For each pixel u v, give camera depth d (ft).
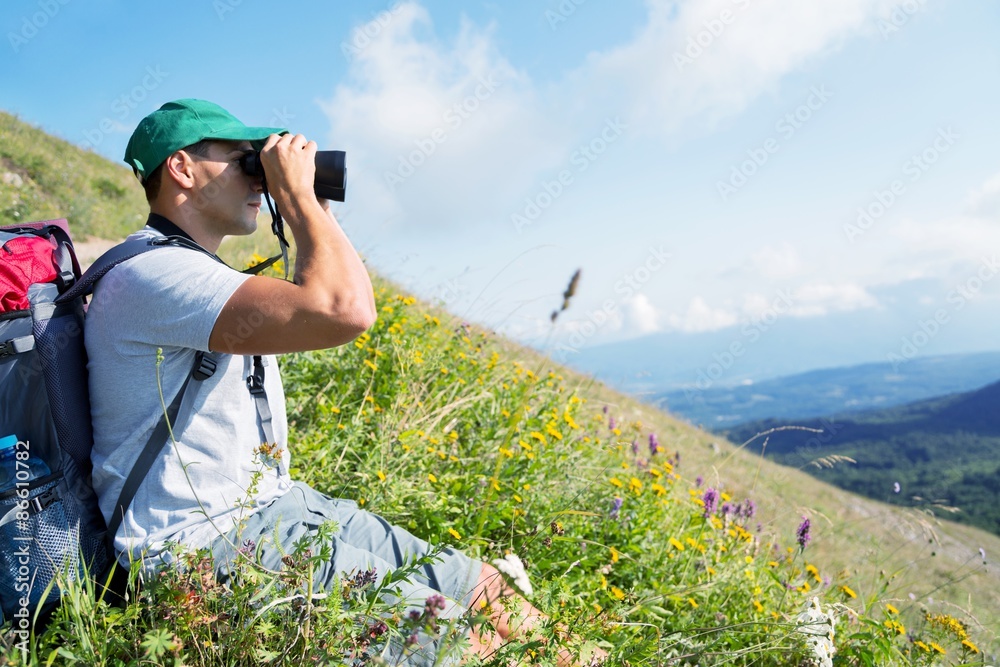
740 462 42.04
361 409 11.16
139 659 4.87
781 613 10.27
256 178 6.43
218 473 5.83
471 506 10.17
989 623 12.91
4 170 34.68
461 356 15.21
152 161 6.01
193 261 5.61
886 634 9.14
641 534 11.21
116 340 5.54
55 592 5.35
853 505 53.11
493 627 5.49
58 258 6.19
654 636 7.69
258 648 5.03
